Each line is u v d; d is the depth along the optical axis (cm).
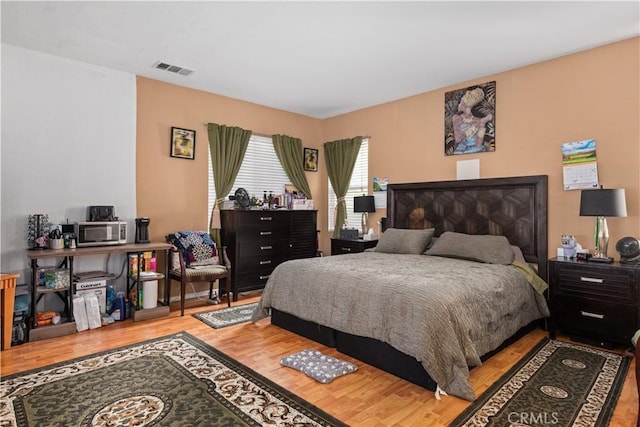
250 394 224
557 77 372
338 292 285
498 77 415
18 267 353
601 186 344
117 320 375
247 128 527
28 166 359
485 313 259
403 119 507
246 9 284
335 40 337
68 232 367
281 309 332
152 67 405
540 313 336
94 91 397
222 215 491
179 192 462
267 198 522
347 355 285
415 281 261
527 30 315
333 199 609
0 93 344
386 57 374
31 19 301
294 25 309
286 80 443
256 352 292
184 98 466
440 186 451
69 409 207
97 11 288
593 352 293
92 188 396
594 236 344
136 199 427
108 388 231
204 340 319
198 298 471
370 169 549
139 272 378
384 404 214
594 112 349
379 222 533
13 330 306
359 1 272
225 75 428
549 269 332
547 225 376
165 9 285
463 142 443
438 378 217
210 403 214
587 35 325
